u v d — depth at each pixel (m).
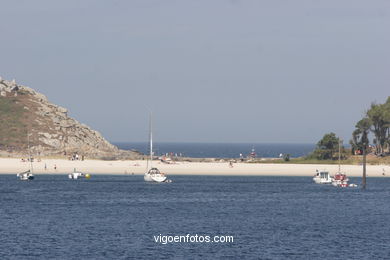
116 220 196.00
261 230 181.50
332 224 193.75
